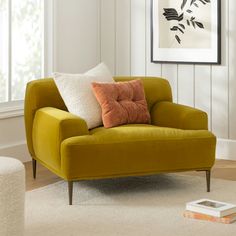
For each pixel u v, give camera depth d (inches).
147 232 147.6
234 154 235.9
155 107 205.3
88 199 177.0
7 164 137.4
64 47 245.9
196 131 183.0
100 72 200.5
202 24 237.5
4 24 220.5
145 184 194.7
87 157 170.4
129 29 255.6
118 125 188.2
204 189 188.2
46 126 180.2
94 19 261.1
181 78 245.3
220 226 151.5
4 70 222.4
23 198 136.3
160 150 177.5
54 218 159.2
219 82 237.3
